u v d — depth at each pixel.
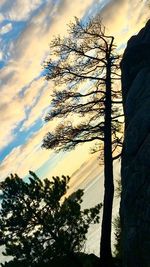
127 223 12.24
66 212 15.89
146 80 14.93
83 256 17.52
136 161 12.66
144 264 11.12
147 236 11.03
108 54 18.42
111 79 18.80
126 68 17.23
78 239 15.75
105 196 16.95
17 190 15.84
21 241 15.52
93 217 16.34
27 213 15.70
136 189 12.17
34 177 16.22
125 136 14.12
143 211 11.49
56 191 16.09
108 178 17.12
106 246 16.30
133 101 15.07
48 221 15.65
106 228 16.42
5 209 15.85
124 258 12.22
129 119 14.96
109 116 17.92
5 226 15.68
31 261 15.36
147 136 12.78
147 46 16.23
